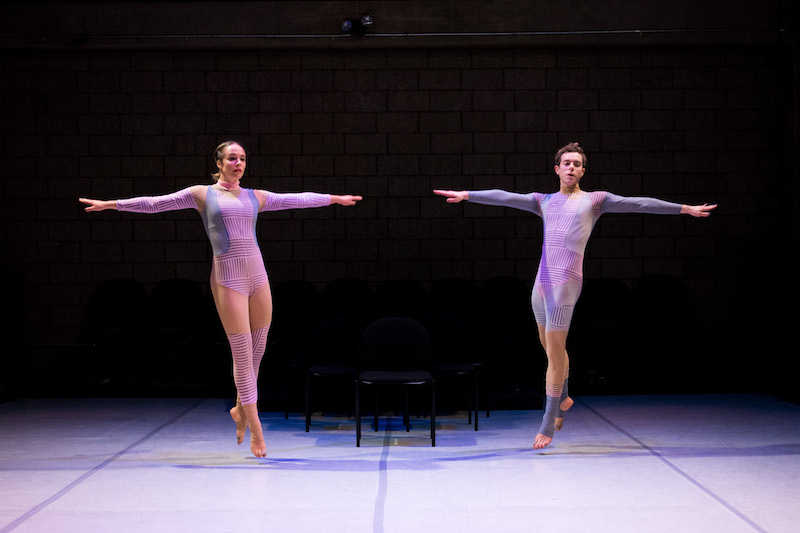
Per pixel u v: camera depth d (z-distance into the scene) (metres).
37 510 3.46
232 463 4.29
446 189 6.87
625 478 3.93
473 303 6.53
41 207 6.82
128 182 6.82
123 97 6.82
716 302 6.86
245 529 3.19
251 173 6.87
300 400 5.85
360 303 6.59
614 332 6.72
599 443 4.72
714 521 3.26
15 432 5.13
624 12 6.74
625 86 6.85
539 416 5.63
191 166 6.84
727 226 6.86
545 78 6.84
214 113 6.84
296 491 3.73
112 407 5.99
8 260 6.82
